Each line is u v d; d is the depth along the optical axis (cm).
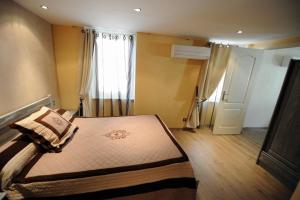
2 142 159
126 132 214
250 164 268
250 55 343
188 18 216
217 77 376
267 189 212
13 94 183
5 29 169
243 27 241
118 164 147
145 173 144
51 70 284
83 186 129
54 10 210
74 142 182
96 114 358
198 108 388
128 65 345
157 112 375
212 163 264
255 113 430
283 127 238
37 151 154
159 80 355
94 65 327
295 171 215
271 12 175
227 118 375
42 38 250
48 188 123
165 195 151
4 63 169
